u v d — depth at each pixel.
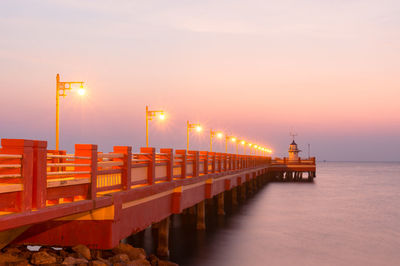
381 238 28.05
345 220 35.78
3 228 8.02
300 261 21.64
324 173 158.38
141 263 15.27
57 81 16.75
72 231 12.32
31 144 9.05
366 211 41.81
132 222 14.02
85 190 11.21
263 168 76.62
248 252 23.16
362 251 24.19
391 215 39.06
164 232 20.98
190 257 21.67
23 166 8.82
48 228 12.47
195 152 23.89
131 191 13.58
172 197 19.52
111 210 12.15
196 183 24.30
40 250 11.88
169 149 18.59
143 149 16.25
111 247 12.12
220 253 22.70
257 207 44.12
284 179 105.19
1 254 11.24
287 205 46.31
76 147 11.46
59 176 14.89
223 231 29.28
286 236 28.14
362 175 137.50
